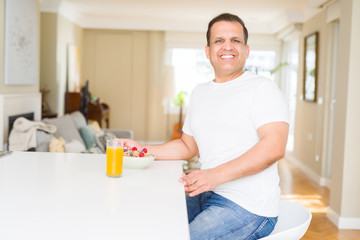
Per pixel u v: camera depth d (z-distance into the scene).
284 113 1.50
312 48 5.89
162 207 1.13
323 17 5.46
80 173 1.53
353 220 3.68
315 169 5.68
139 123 8.49
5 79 3.91
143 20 7.99
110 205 1.13
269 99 1.50
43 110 5.95
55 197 1.20
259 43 8.20
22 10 4.24
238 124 1.56
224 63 1.62
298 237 1.48
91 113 6.91
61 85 6.60
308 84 6.09
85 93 6.30
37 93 4.75
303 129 6.39
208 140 1.62
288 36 7.32
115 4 6.55
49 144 3.29
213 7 6.57
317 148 5.56
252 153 1.42
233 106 1.57
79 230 0.93
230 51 1.61
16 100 4.10
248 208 1.47
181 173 1.60
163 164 1.78
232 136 1.57
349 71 3.58
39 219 1.00
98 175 1.51
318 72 5.65
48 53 6.28
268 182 1.52
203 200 1.63
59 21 6.39
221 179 1.39
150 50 8.31
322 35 5.50
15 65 4.10
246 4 6.23
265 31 8.08
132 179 1.47
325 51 5.37
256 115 1.50
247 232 1.46
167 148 1.88
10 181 1.37
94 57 8.35
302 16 6.51
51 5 6.20
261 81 1.56
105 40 8.34
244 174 1.41
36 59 4.75
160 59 8.35
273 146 1.43
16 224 0.96
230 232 1.43
